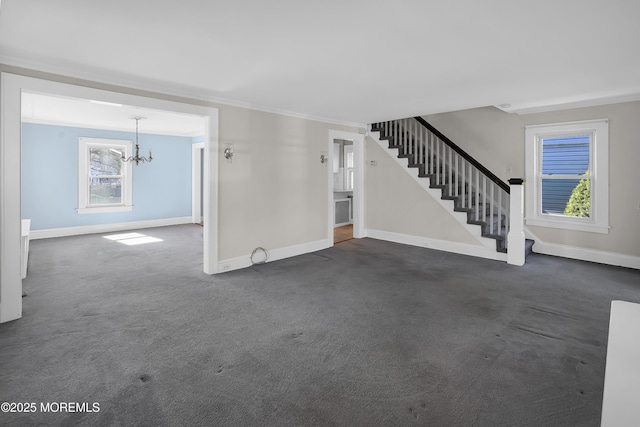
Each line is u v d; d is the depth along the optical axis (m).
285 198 5.12
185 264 4.74
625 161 4.44
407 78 3.44
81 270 4.39
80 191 6.94
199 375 2.12
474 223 5.18
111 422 1.71
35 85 2.96
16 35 2.41
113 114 5.77
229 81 3.53
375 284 3.89
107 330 2.72
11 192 2.84
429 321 2.91
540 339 2.58
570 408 1.82
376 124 6.50
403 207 6.15
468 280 4.03
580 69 3.17
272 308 3.19
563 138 4.99
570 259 4.93
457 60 2.93
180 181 8.44
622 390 0.86
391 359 2.31
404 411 1.80
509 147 5.38
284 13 2.10
